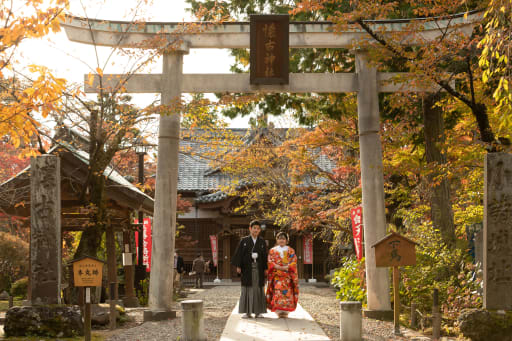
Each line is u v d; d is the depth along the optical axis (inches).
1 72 318.7
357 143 657.6
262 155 789.9
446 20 448.1
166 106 437.7
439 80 408.2
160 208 449.4
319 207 743.7
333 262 1072.8
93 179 480.7
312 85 458.9
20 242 724.7
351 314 325.7
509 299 331.0
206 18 548.4
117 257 757.9
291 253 398.9
